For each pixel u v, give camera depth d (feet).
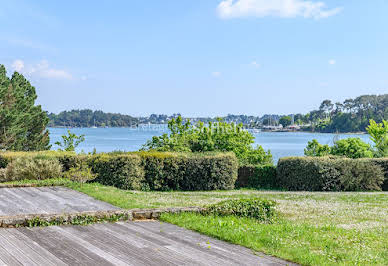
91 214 28.30
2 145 91.35
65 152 60.29
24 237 23.54
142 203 36.91
